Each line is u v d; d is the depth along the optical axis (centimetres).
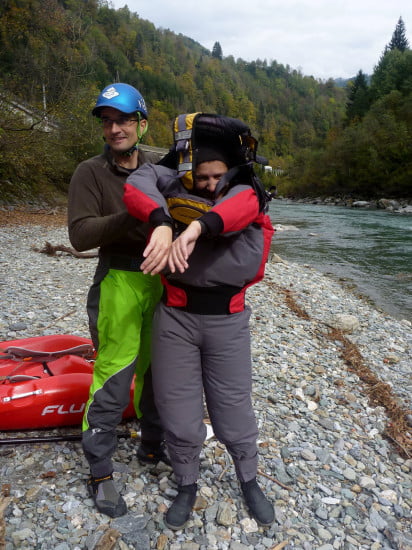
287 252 1599
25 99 1988
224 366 231
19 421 305
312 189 6469
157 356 233
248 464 249
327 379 481
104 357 242
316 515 269
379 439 371
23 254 1080
